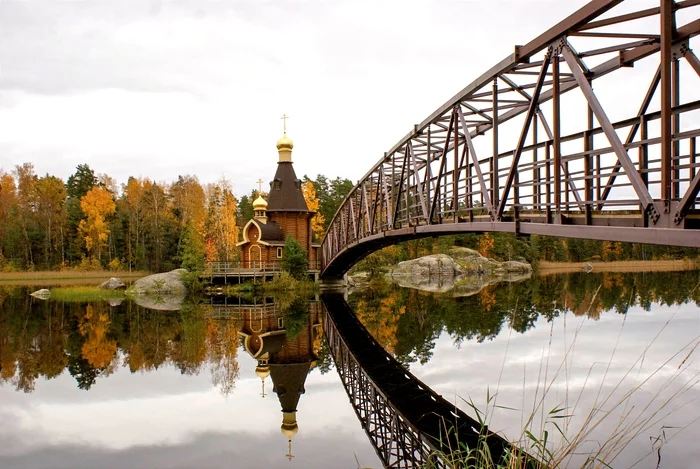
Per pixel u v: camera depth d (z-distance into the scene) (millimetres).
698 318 21641
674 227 7148
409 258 77938
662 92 7141
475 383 13773
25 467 9797
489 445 9688
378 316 29719
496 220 12992
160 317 30547
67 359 19375
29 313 32156
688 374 13250
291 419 12461
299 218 50750
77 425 12203
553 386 12773
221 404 13828
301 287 45594
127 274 70938
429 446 10062
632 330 19344
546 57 10062
